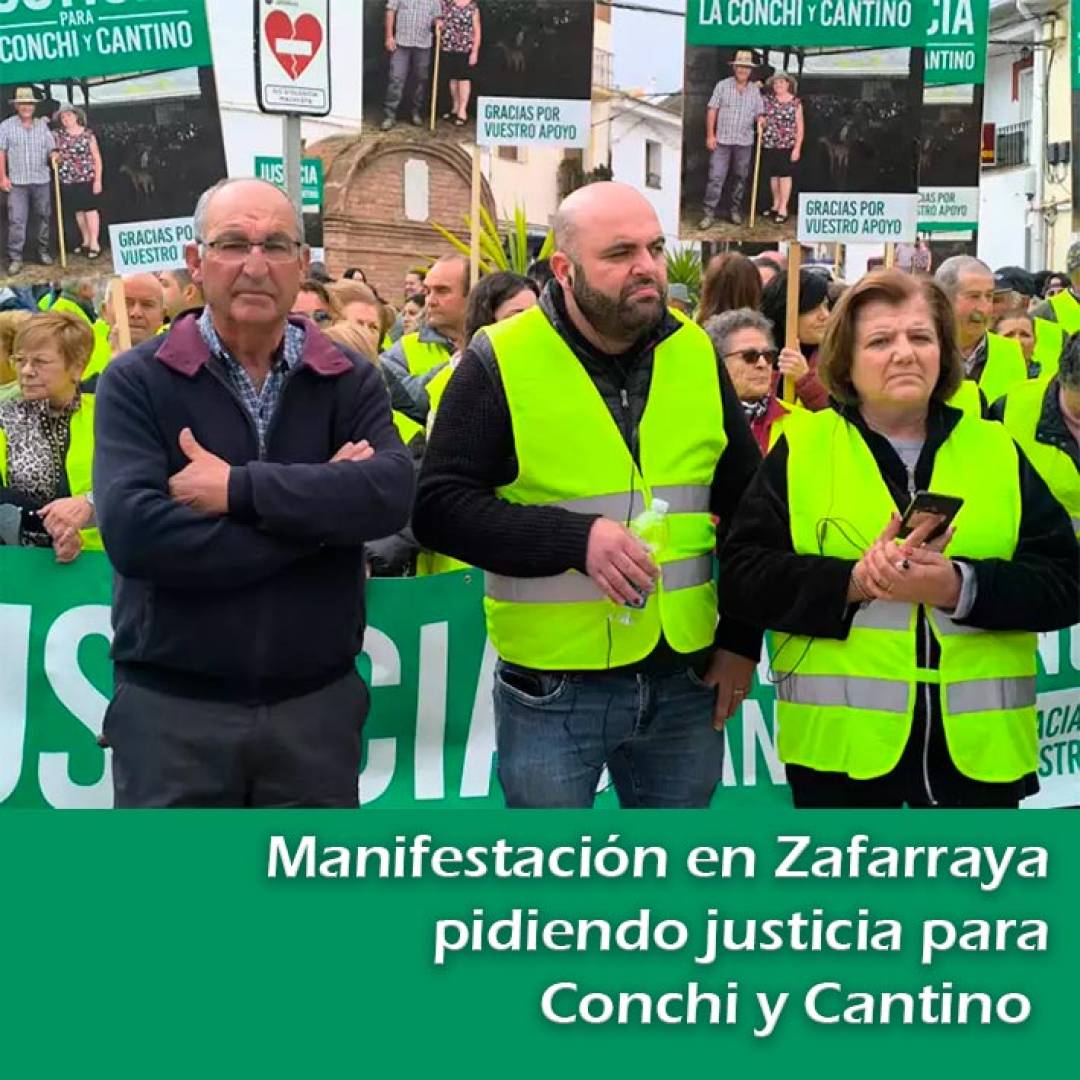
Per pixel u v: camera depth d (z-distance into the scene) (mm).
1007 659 3213
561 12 7129
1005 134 29109
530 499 3352
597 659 3338
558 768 3400
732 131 5602
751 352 4730
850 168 5586
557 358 3320
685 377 3408
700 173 5641
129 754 3164
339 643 3217
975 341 6246
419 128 7289
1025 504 3230
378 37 7227
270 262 3088
